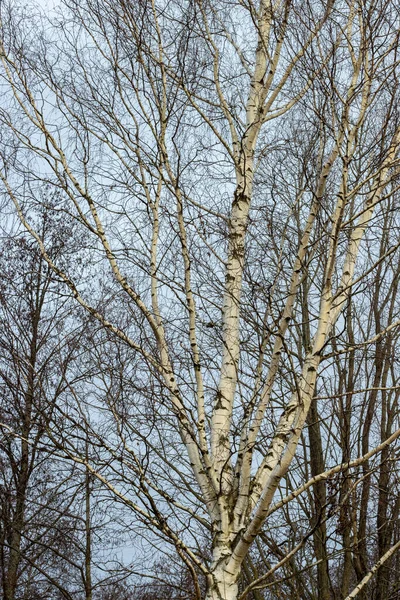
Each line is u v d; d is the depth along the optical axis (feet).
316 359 21.65
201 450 22.09
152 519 20.43
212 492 22.09
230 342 24.11
